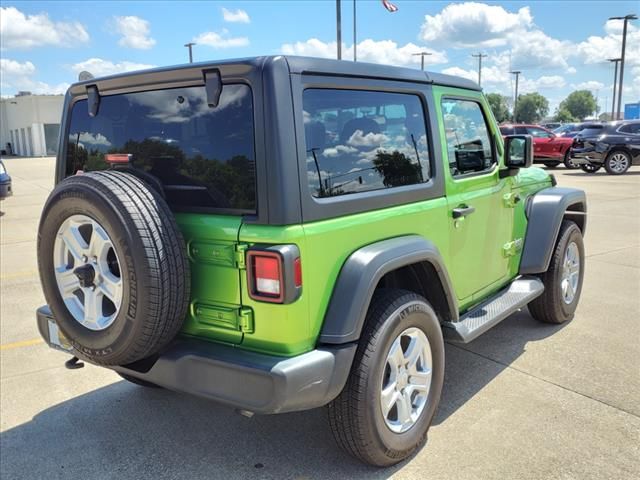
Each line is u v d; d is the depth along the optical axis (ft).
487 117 12.97
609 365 13.46
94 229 8.08
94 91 9.98
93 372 14.12
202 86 8.45
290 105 7.81
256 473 9.71
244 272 7.98
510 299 13.44
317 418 11.53
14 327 17.51
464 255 11.87
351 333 8.26
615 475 9.23
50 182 71.10
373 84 9.30
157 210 7.96
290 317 7.77
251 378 7.82
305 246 7.86
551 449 10.00
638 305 17.88
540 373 13.10
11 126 196.03
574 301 16.57
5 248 29.94
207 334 8.59
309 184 8.05
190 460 10.19
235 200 8.11
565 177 60.34
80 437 11.08
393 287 10.71
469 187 11.90
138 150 9.31
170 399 12.60
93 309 8.40
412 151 10.25
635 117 156.66
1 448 10.75
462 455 9.91
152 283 7.65
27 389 13.19
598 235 29.32
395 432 9.38
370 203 9.00
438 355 10.17
